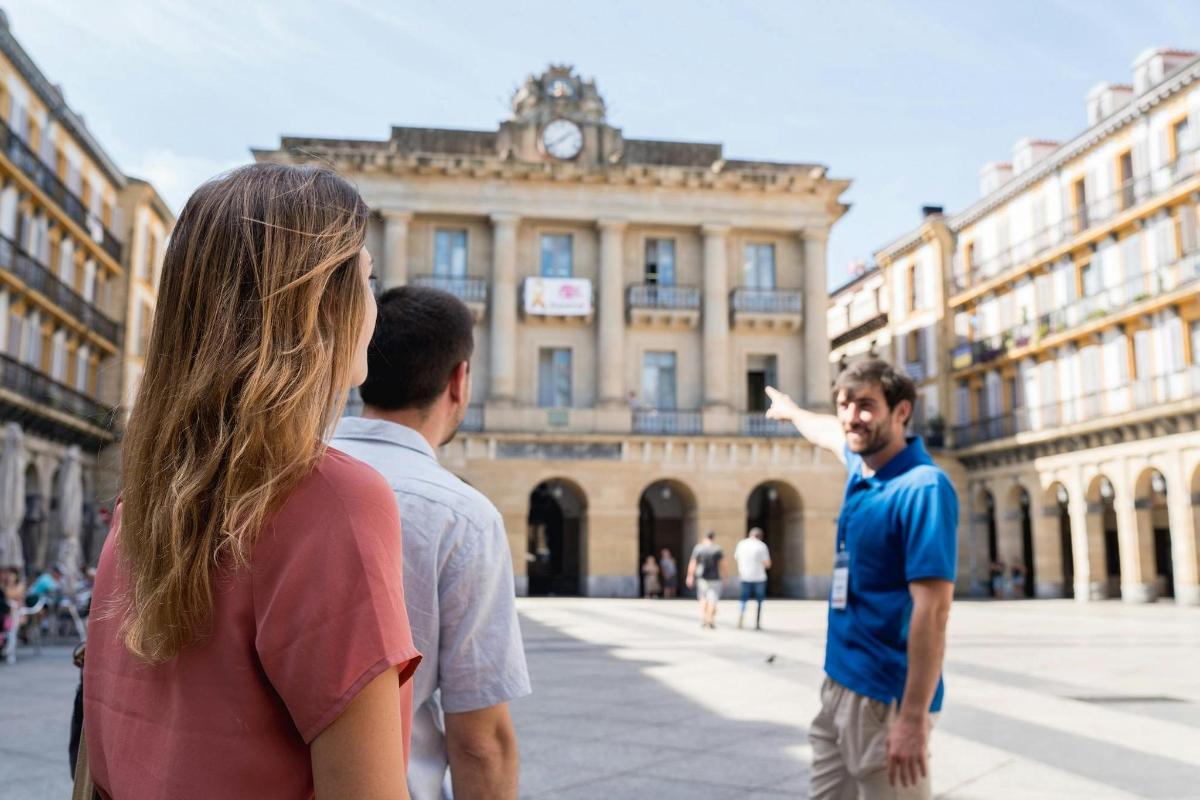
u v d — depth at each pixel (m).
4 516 20.89
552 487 42.31
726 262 41.09
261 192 1.24
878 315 52.31
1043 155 44.06
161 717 1.14
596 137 41.16
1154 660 13.59
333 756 1.06
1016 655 14.33
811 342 40.91
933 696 3.19
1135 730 7.98
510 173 39.47
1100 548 36.34
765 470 39.03
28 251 34.28
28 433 32.94
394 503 1.20
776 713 9.06
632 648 15.77
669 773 6.58
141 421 1.20
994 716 8.69
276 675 1.08
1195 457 31.38
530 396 39.44
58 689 11.02
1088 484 36.41
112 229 44.19
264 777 1.10
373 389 2.36
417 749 2.09
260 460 1.11
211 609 1.10
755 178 40.78
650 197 40.69
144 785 1.14
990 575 42.69
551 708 9.40
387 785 1.08
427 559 2.04
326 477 1.15
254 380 1.12
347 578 1.10
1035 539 39.34
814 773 3.47
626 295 40.59
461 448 37.47
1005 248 42.75
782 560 42.88
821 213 41.69
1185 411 31.14
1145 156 34.47
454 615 2.06
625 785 6.24
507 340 38.84
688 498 39.75
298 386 1.15
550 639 17.62
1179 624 21.94
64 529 23.58
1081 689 10.49
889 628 3.21
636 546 37.91
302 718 1.07
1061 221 38.91
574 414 38.78
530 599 35.22
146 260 47.41
